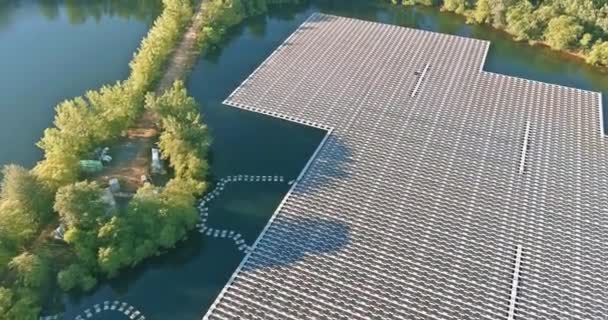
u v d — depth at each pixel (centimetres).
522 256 5778
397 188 6575
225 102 7944
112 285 5638
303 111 7831
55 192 6038
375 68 8838
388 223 6125
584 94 8419
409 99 8144
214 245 6050
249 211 6425
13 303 5088
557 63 9356
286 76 8550
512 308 5262
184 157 6594
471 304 5291
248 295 5347
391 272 5581
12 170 5684
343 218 6178
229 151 7175
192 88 8225
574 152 7231
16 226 5534
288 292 5378
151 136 7325
